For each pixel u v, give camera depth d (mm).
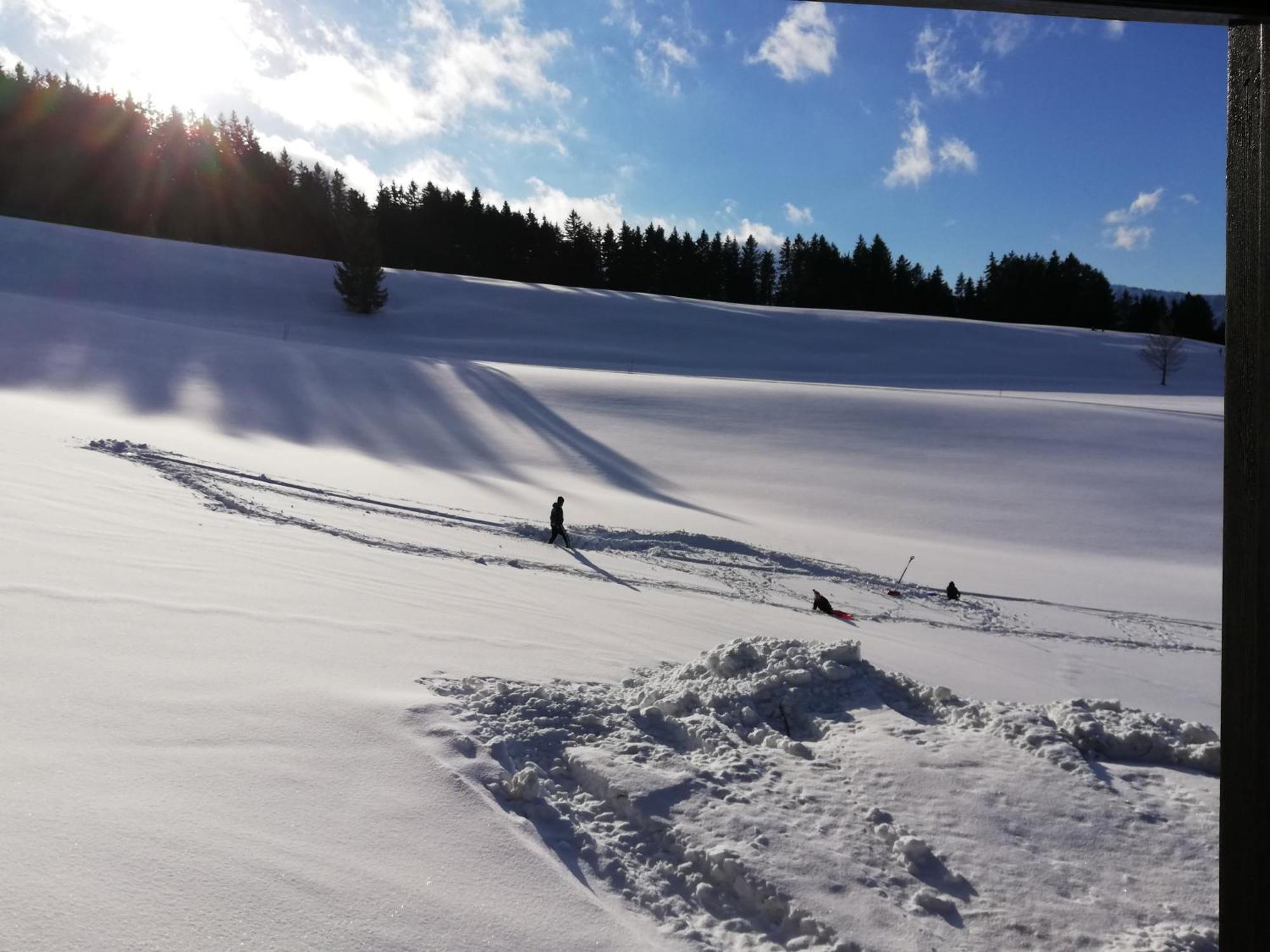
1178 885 3594
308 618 6430
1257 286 1256
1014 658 13305
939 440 34156
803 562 19328
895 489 28891
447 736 4137
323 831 3178
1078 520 27141
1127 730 5000
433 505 18312
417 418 31016
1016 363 74500
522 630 7680
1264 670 1247
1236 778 1309
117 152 112250
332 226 114500
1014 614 17625
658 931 3127
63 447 14828
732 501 26438
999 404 39344
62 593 5887
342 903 2758
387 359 39125
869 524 25641
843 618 14281
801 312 88688
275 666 4977
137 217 111562
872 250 123500
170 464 16250
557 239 121250
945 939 3170
